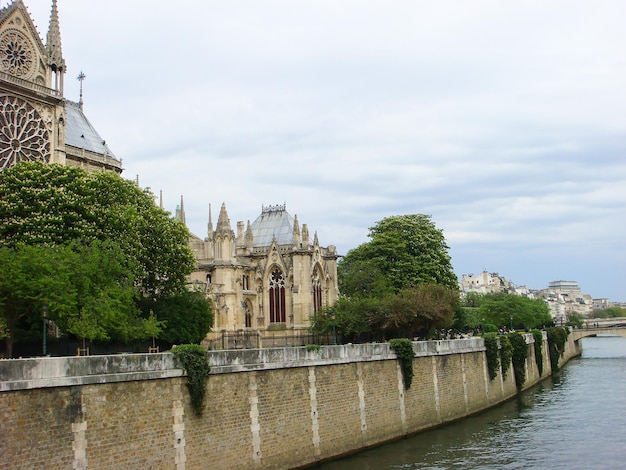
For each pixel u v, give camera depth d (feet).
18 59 255.50
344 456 181.98
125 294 175.01
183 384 138.92
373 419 197.77
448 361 247.91
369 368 200.64
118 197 213.87
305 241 370.32
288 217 407.85
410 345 220.02
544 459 179.73
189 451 137.69
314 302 374.43
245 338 318.86
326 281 384.68
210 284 331.77
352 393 190.90
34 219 186.19
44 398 113.80
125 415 126.52
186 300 231.71
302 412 170.19
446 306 291.38
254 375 156.87
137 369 129.70
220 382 147.64
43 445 112.68
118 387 126.00
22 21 257.14
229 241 346.54
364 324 286.66
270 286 373.61
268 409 159.74
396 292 345.31
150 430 130.72
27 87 253.24
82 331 159.53
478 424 234.58
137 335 180.96
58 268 160.86
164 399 134.41
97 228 196.95
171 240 221.66
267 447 157.28
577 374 416.67
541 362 384.88
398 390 212.64
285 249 384.06
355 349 194.70
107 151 351.25
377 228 379.55
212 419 144.15
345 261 402.93
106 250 181.98
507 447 194.29
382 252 363.15
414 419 218.38
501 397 293.84
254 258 382.01
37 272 155.94
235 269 346.33
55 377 115.55
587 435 211.20
